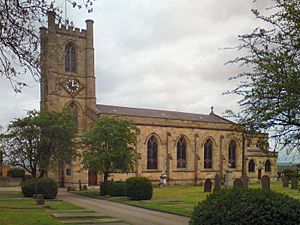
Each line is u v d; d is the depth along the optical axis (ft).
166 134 225.76
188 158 235.20
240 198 33.88
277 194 35.06
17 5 36.96
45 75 41.57
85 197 132.26
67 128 144.77
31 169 146.30
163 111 262.88
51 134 143.74
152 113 247.09
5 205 90.99
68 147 147.02
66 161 151.53
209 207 34.60
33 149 144.25
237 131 47.44
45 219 66.03
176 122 231.30
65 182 195.83
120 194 133.39
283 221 32.63
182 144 234.38
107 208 92.94
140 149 213.25
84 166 149.48
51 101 202.80
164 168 222.89
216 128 247.91
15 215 69.72
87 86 220.23
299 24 37.29
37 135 142.82
